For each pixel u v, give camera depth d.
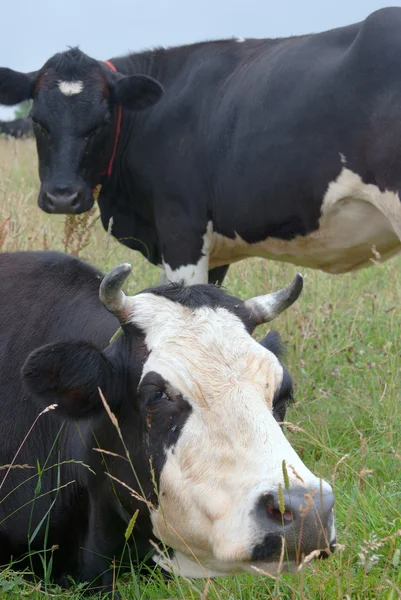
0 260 5.02
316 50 6.30
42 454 4.30
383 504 4.54
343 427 5.79
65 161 7.05
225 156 6.70
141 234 7.67
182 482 3.45
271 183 6.41
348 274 8.47
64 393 3.74
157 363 3.59
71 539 4.25
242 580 3.97
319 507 3.20
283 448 3.34
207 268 7.20
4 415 4.38
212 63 7.04
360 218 6.16
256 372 3.54
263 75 6.51
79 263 4.81
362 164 5.93
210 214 6.99
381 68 5.77
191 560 3.74
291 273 7.84
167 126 7.09
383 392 5.87
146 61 7.52
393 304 7.66
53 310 4.55
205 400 3.47
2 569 4.32
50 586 4.21
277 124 6.30
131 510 3.79
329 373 6.53
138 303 3.81
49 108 7.10
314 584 3.79
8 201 8.34
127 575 4.20
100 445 3.91
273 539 3.18
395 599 3.65
